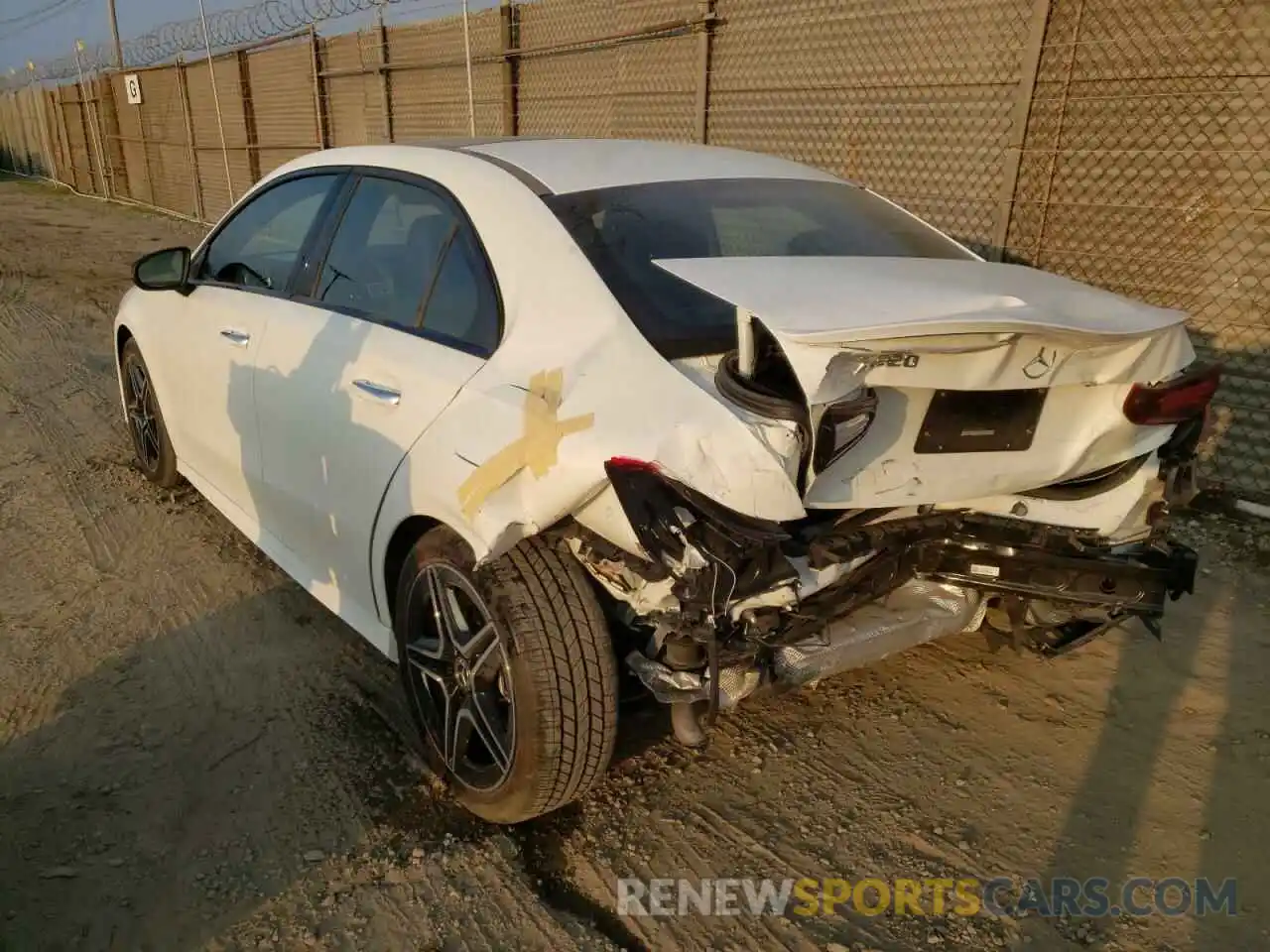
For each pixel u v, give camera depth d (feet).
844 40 21.04
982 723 10.43
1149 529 8.61
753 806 9.18
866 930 7.78
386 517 9.24
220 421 12.98
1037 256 18.38
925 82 19.70
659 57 25.79
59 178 96.02
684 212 9.48
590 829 8.88
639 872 8.38
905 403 7.37
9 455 18.65
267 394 11.40
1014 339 6.76
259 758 9.78
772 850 8.63
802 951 7.57
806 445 6.71
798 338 6.25
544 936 7.68
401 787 9.39
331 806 9.11
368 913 7.90
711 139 24.71
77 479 17.28
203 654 11.60
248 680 11.07
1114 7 16.65
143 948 7.54
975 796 9.31
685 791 9.37
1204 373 7.90
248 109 50.78
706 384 7.25
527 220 8.98
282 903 7.98
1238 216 15.78
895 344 6.41
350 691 10.89
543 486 7.39
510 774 8.21
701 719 8.11
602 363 7.70
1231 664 11.46
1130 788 9.42
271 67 47.19
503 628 7.89
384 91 38.68
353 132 42.06
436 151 10.62
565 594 7.86
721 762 9.80
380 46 38.01
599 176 9.79
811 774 9.63
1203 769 9.69
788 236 9.73
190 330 13.69
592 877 8.34
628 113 27.22
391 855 8.52
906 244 10.26
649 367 7.48
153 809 9.04
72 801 9.13
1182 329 7.89
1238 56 15.31
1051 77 17.60
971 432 7.61
